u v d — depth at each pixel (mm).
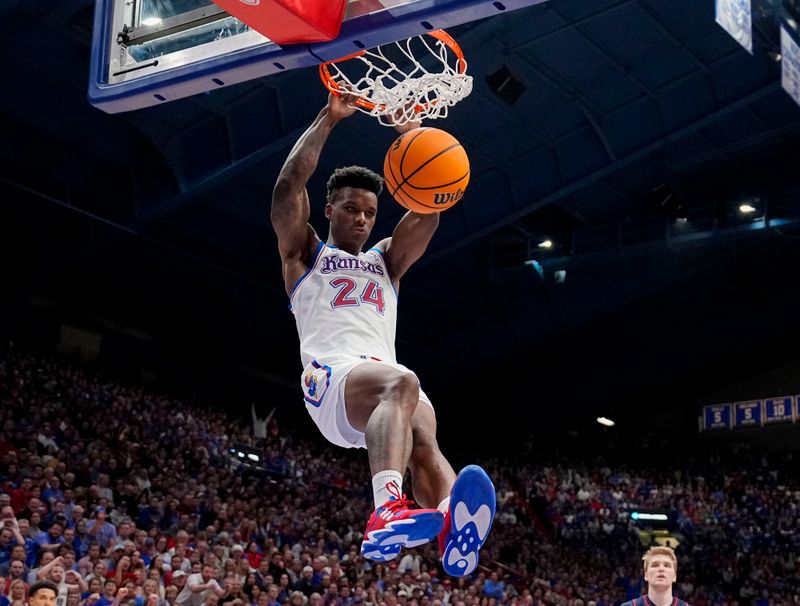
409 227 4117
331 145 20297
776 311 28219
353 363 3666
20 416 18453
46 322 24281
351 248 4121
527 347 27938
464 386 31094
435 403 31391
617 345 30172
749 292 27953
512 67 18859
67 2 16281
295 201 3889
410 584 17453
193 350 26891
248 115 18922
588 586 24156
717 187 24438
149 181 20234
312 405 3781
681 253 25734
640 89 20156
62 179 20453
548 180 21641
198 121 19297
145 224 21219
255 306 25344
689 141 22703
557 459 32312
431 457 3680
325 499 22812
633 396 32562
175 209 20453
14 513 13938
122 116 18891
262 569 15320
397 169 3834
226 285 24672
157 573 12844
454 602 17453
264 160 20547
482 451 32406
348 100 4055
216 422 24141
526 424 32125
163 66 4344
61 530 13398
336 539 19359
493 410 32188
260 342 26062
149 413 22172
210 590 13164
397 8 3725
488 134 21141
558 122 20984
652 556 5441
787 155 23141
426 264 23562
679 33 18688
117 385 23000
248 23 3805
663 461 33188
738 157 23344
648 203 24844
